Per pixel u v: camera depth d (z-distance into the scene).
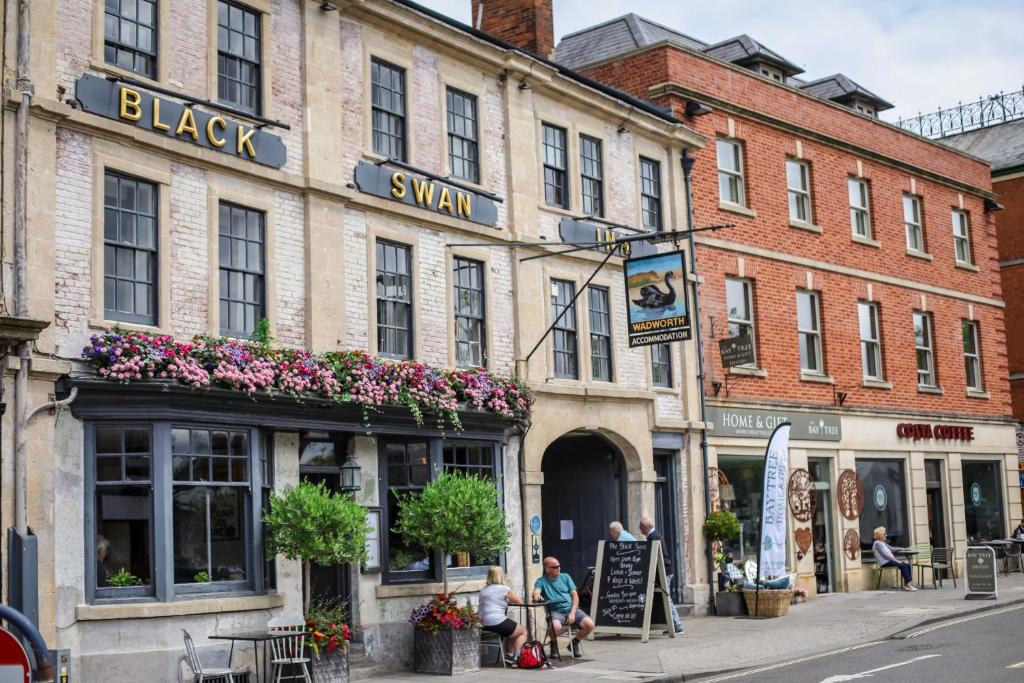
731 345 23.12
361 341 16.36
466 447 17.84
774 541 21.23
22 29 12.73
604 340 21.02
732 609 21.50
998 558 30.50
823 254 26.81
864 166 28.64
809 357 26.31
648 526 18.81
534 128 20.05
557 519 22.11
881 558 26.25
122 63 13.94
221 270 14.73
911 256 29.81
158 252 13.91
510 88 19.62
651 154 22.77
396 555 16.55
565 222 20.38
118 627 12.77
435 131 18.16
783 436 21.59
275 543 14.03
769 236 25.33
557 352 19.94
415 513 15.58
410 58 17.89
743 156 25.16
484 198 18.83
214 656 13.51
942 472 29.84
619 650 16.81
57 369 12.54
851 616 20.44
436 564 16.98
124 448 13.16
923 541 28.55
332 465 15.80
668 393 22.14
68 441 12.73
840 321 27.05
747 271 24.56
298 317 15.55
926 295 30.12
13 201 12.45
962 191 32.28
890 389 28.23
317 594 15.40
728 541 23.31
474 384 17.31
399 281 17.27
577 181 20.83
